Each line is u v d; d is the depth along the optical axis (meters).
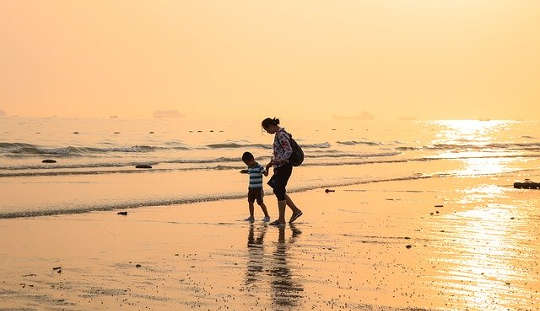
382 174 28.78
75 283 8.05
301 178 25.91
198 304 7.12
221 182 23.56
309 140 77.56
